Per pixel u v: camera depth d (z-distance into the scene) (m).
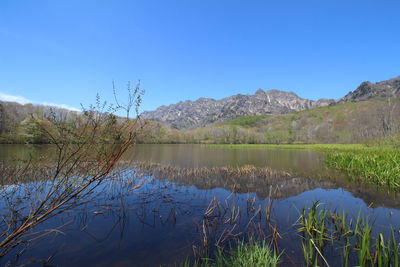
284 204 7.64
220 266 3.75
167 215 6.47
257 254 3.95
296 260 4.06
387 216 6.23
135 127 3.97
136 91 3.93
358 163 13.62
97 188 9.45
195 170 15.01
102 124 3.80
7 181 6.58
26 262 3.97
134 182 11.36
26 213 5.88
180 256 4.25
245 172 14.46
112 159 3.98
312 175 13.41
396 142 26.25
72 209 6.57
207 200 8.16
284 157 28.25
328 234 5.09
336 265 3.86
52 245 4.61
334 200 8.05
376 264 3.75
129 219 6.10
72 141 3.75
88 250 4.44
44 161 5.24
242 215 6.53
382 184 10.43
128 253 4.34
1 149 22.58
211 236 5.08
